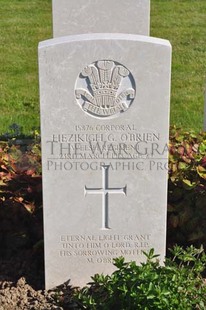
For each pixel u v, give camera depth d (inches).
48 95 164.6
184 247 196.2
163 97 165.9
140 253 180.4
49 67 162.1
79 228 177.0
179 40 462.0
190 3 556.7
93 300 159.3
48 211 174.9
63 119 166.7
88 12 275.0
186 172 197.9
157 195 175.0
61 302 172.9
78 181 172.6
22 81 385.7
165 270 160.2
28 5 557.9
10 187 198.8
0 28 492.7
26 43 460.1
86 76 163.5
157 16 518.6
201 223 192.5
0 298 174.9
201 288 162.4
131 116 167.5
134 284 155.3
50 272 180.2
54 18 275.6
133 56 162.4
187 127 314.2
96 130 168.2
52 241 177.6
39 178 198.5
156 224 177.8
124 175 172.9
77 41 160.4
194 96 358.0
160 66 163.3
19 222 199.2
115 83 164.4
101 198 174.6
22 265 191.0
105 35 163.0
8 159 206.1
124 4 275.1
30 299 176.1
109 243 179.0
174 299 153.1
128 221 177.2
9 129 299.1
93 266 180.9
